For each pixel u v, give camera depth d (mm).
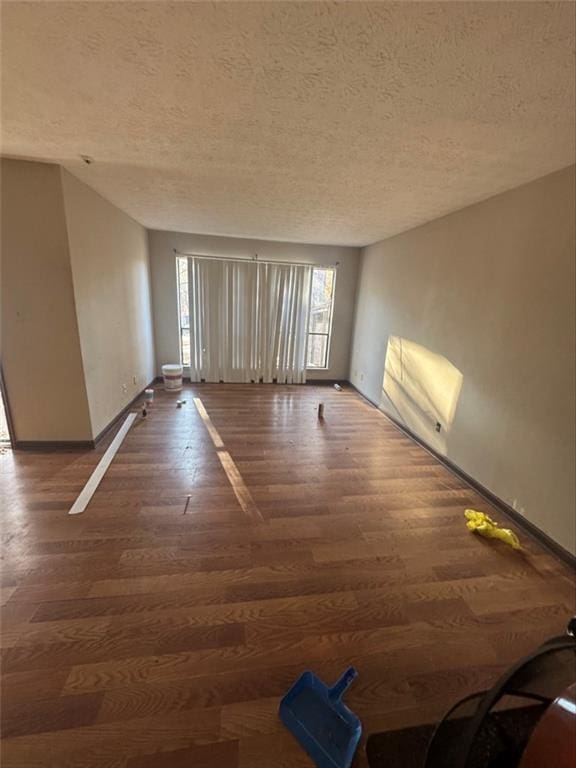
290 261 5090
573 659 1247
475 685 1238
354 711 1140
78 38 1108
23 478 2463
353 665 1290
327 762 1000
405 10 954
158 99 1476
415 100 1398
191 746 1027
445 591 1655
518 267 2246
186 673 1228
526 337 2178
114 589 1561
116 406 3529
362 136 1751
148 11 994
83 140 1926
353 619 1481
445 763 929
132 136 1855
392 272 4148
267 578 1676
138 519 2061
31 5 978
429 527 2139
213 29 1056
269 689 1193
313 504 2324
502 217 2396
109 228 3250
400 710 1149
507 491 2309
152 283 4848
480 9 934
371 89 1344
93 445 2969
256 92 1402
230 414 4059
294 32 1059
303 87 1354
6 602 1470
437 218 3197
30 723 1060
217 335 5176
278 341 5391
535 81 1224
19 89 1410
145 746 1022
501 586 1702
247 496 2373
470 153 1854
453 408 2916
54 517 2045
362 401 4855
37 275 2543
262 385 5410
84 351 2795
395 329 4055
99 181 2664
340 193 2672
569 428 1881
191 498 2309
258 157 2084
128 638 1342
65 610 1445
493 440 2449
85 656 1265
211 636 1369
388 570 1771
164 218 3867
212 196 2938
